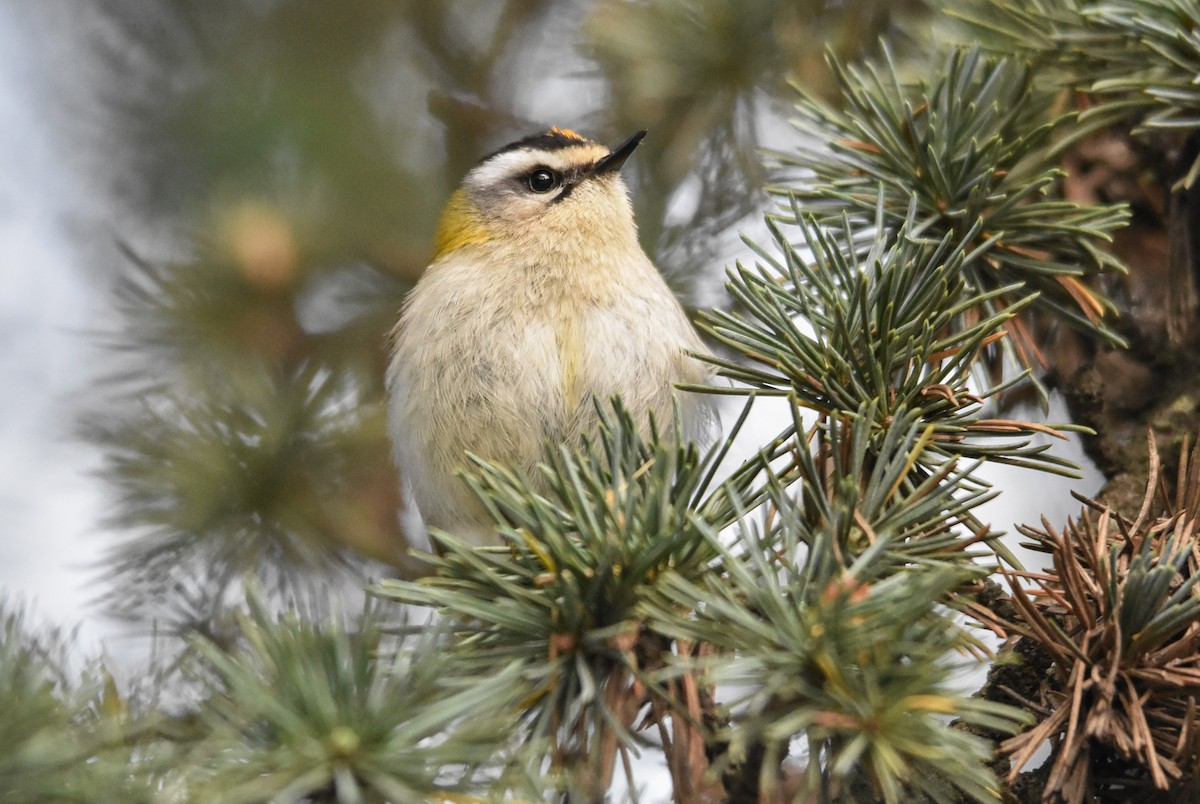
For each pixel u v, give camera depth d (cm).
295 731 156
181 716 178
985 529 178
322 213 187
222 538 184
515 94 188
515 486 178
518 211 184
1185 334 182
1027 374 178
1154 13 180
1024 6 181
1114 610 178
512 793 159
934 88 181
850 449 178
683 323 184
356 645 168
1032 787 178
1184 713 178
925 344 178
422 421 184
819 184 181
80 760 158
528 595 177
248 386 184
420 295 185
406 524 185
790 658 157
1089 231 180
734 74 185
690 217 187
